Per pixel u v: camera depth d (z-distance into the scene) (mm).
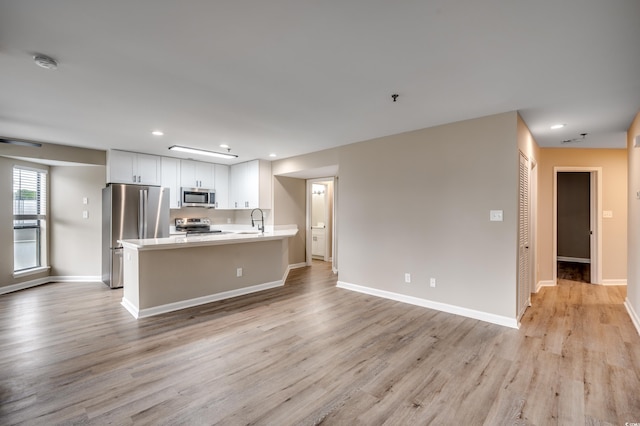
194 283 4020
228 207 6797
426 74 2441
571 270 6430
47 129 3975
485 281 3443
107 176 5266
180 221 6242
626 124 3693
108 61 2234
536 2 1593
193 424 1796
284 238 5477
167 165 5789
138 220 5160
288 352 2705
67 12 1666
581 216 7457
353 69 2363
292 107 3188
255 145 4941
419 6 1631
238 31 1870
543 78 2494
